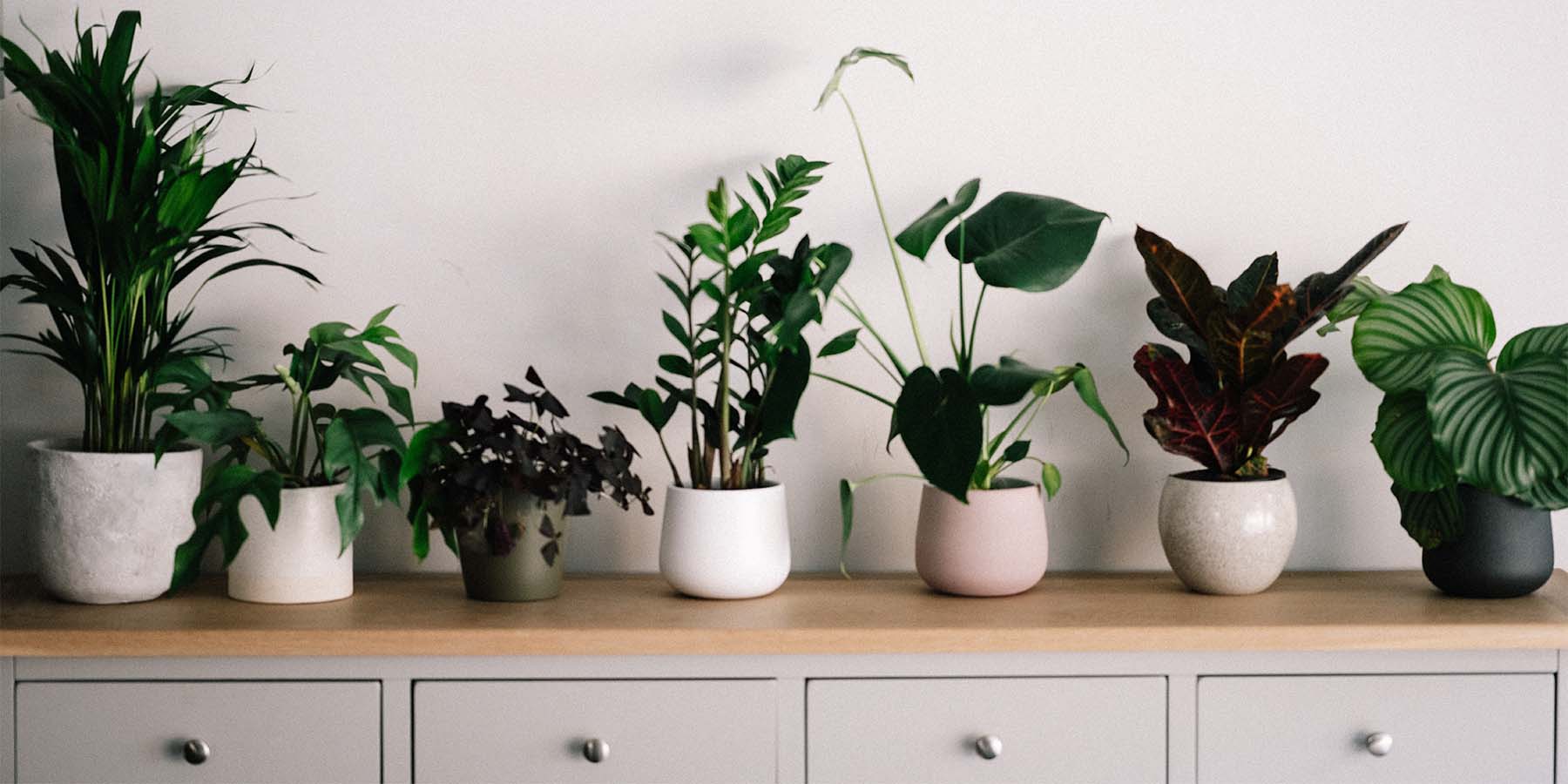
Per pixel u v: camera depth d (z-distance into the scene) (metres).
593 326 1.60
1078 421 1.62
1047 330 1.61
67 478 1.34
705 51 1.58
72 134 1.32
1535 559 1.39
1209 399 1.39
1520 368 1.30
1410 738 1.32
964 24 1.58
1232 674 1.32
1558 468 1.24
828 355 1.41
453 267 1.59
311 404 1.51
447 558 1.61
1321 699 1.32
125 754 1.30
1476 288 1.60
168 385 1.58
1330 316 1.49
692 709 1.31
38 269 1.37
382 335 1.42
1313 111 1.60
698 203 1.59
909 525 1.61
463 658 1.30
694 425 1.43
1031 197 1.37
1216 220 1.60
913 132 1.59
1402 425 1.36
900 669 1.31
